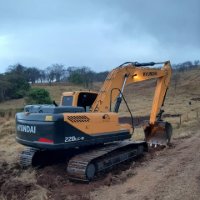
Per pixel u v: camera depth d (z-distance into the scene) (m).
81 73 91.06
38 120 9.61
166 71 14.31
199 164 10.82
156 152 13.05
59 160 11.32
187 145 14.50
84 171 9.16
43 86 86.00
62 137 9.27
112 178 9.68
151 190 8.50
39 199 8.25
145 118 21.45
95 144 10.50
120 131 11.11
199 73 111.06
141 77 12.99
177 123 23.09
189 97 69.31
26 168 10.90
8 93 69.06
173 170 10.26
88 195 8.46
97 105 11.35
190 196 7.84
